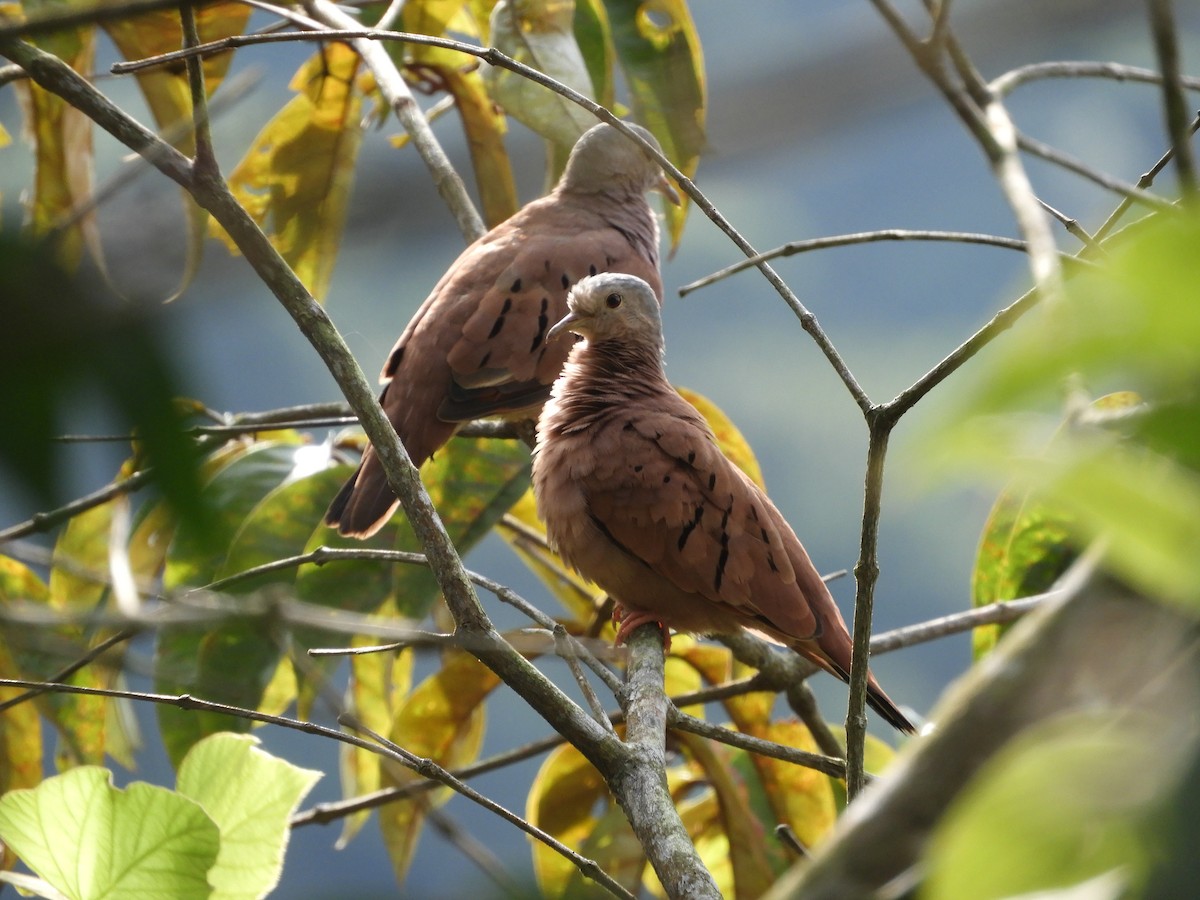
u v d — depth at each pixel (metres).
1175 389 1.32
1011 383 1.24
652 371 9.04
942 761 1.77
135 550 8.83
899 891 1.72
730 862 8.66
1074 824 1.42
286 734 15.59
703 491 8.20
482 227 10.65
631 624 8.47
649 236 11.42
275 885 5.14
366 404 5.75
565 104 8.96
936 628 7.91
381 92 9.44
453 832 4.54
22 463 1.42
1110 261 1.29
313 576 8.59
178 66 9.06
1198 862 1.34
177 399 1.52
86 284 1.48
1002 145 3.53
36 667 7.72
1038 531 8.04
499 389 9.70
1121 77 5.26
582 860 5.14
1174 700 1.51
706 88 1.50
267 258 5.77
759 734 9.30
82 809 4.75
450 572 5.53
